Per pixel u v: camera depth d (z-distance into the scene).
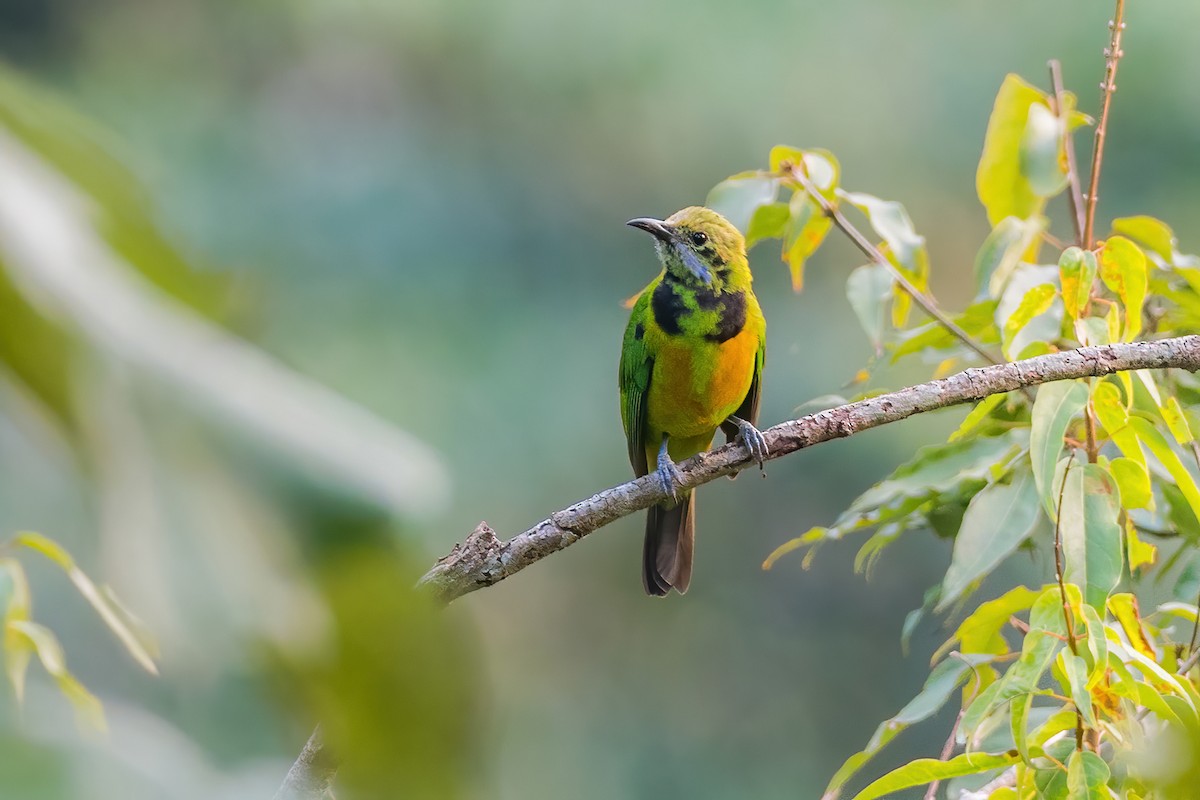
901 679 20.58
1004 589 15.23
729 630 21.16
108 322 1.88
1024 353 7.56
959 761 5.93
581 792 20.75
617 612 21.80
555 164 20.88
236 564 1.81
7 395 1.78
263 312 2.24
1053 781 5.70
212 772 1.90
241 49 21.47
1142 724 6.69
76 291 1.88
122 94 20.98
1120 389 7.52
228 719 1.93
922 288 8.45
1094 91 19.69
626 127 20.56
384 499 1.94
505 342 20.25
